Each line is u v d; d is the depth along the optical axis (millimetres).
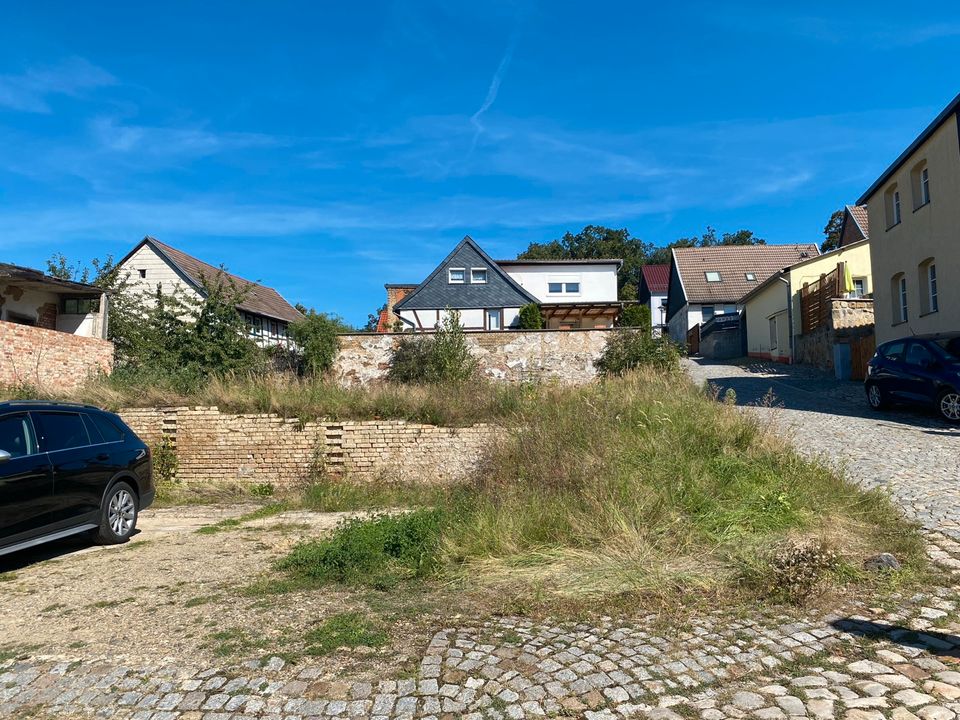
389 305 44312
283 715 3369
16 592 5652
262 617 4785
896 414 14648
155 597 5363
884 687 3520
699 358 38656
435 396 12383
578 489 7285
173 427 12586
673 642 4172
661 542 5965
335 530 7215
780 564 4953
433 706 3424
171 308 22062
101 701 3543
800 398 18125
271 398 12523
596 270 42750
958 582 5078
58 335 17422
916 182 19094
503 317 36844
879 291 21203
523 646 4141
